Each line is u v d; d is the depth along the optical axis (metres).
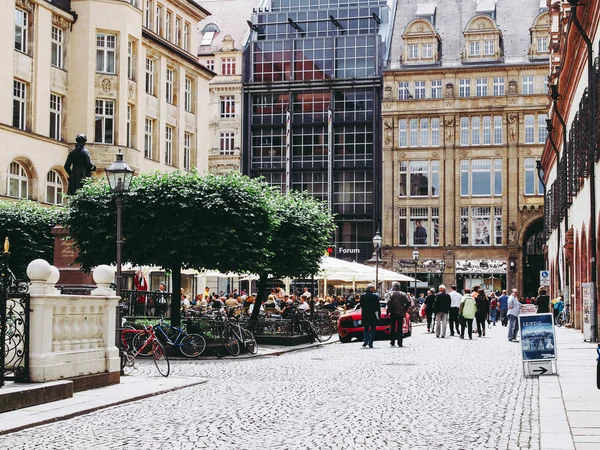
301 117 86.69
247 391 16.94
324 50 86.62
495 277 80.50
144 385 17.38
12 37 46.34
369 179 85.06
